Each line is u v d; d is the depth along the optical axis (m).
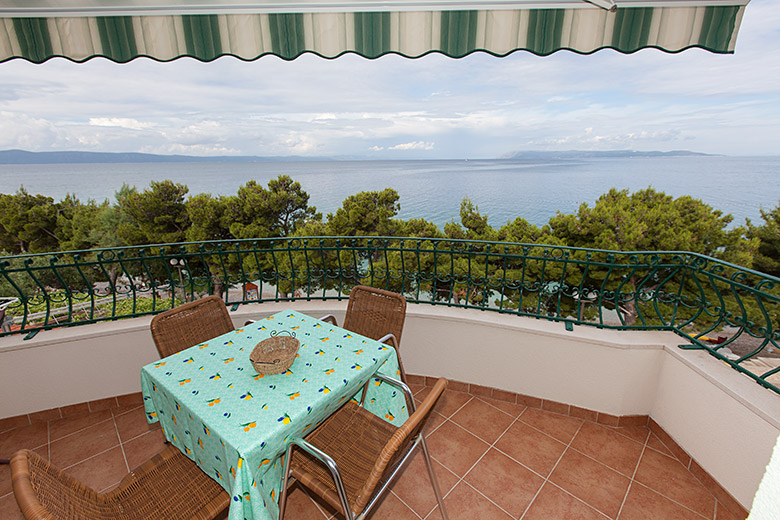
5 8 1.56
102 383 2.44
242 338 1.77
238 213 16.44
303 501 1.79
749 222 12.27
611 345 2.17
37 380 2.30
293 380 1.43
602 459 2.05
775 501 0.58
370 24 1.63
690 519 1.70
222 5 1.58
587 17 1.52
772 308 7.76
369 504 1.26
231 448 1.10
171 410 1.39
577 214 12.02
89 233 20.08
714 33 1.47
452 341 2.57
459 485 1.88
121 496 1.28
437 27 1.60
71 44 1.68
